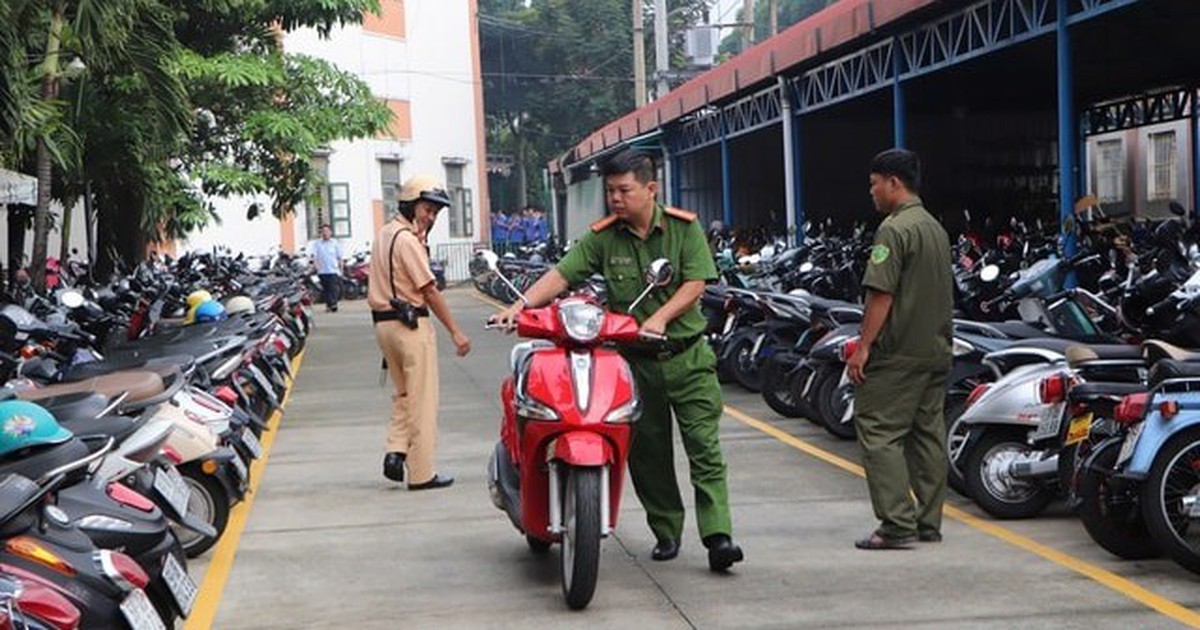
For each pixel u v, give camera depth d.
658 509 6.30
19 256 16.55
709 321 12.59
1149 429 5.58
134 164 14.47
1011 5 13.31
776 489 7.99
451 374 14.61
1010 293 9.97
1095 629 5.14
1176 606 5.40
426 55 37.09
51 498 4.34
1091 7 11.98
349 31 33.94
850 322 9.98
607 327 5.51
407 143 36.31
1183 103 23.33
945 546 6.48
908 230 6.21
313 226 33.59
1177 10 15.26
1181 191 26.80
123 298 11.61
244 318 10.41
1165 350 5.77
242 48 17.06
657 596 5.77
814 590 5.78
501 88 46.84
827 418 9.49
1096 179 29.33
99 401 5.67
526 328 5.52
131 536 4.59
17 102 10.16
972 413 6.95
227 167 16.22
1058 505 7.30
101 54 12.31
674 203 25.86
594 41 47.03
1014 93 22.31
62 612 3.97
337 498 8.12
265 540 7.08
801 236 19.38
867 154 26.47
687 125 25.03
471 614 5.62
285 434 10.77
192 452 6.41
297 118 16.97
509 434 6.01
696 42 36.59
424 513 7.61
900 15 14.23
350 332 21.48
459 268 37.22
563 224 35.50
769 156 27.28
